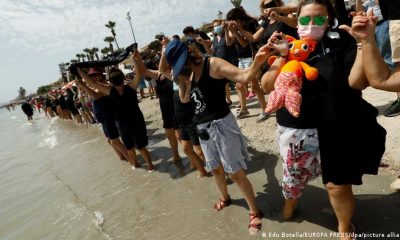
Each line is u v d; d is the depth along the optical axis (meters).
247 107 6.61
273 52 2.50
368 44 1.89
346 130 2.28
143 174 5.80
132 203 4.68
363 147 2.31
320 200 3.37
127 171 6.22
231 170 3.17
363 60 1.94
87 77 5.41
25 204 5.98
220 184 3.68
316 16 2.27
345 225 2.56
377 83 1.92
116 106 5.58
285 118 2.56
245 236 3.16
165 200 4.46
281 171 4.27
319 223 3.04
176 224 3.76
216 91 3.06
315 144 2.51
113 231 4.01
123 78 5.38
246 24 5.18
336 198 2.43
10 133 22.81
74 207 5.12
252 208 3.29
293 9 3.89
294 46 2.36
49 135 15.34
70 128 15.52
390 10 2.40
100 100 6.27
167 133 5.67
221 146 3.14
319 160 2.56
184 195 4.44
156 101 11.84
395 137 3.64
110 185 5.72
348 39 2.29
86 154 8.69
